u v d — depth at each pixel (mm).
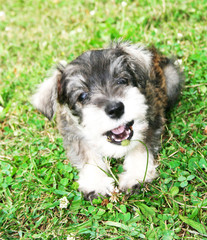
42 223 479
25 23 904
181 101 608
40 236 458
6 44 839
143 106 493
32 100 586
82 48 744
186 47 696
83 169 529
